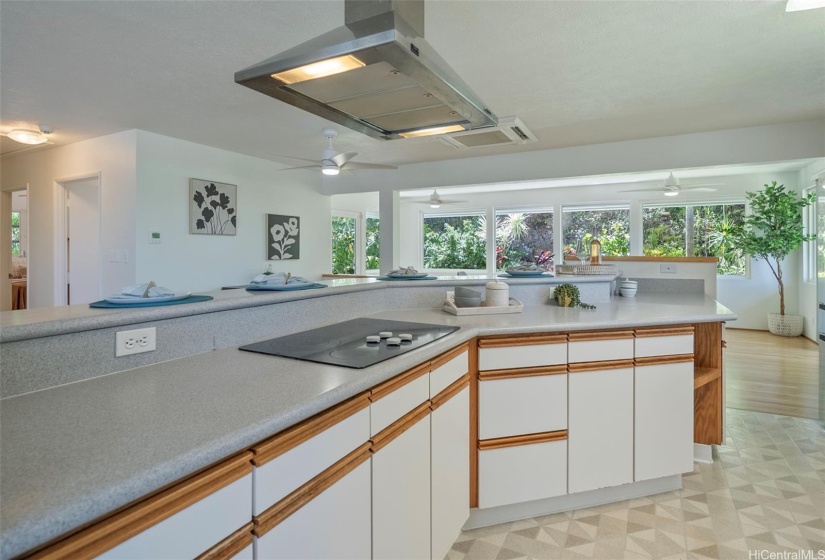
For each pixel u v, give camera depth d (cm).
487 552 190
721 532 203
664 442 230
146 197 434
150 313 141
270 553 96
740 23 239
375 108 176
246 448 93
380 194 623
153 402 106
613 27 242
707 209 756
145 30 243
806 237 642
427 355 158
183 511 79
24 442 84
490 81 316
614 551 190
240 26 240
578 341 215
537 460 211
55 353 119
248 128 428
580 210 833
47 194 505
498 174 552
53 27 238
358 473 125
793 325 668
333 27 241
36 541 58
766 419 347
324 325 216
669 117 400
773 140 426
